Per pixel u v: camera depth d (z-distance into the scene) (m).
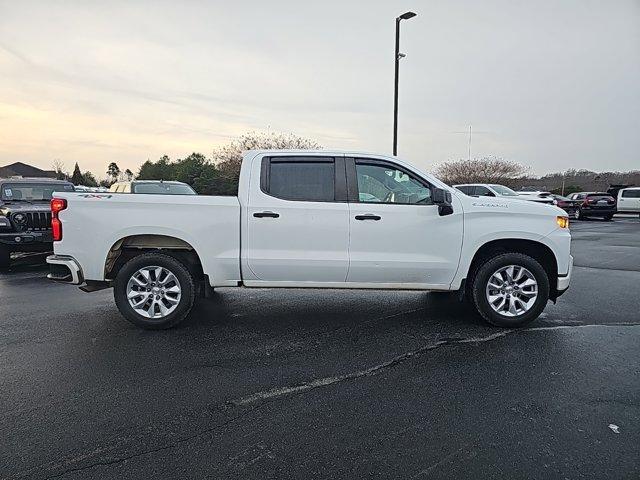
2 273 8.73
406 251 5.03
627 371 3.90
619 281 7.86
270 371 3.91
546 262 5.29
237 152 32.41
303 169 5.07
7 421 3.07
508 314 5.09
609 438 2.87
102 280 4.98
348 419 3.12
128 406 3.29
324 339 4.73
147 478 2.49
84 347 4.48
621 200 27.92
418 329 5.05
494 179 37.94
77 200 4.88
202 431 2.97
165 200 4.93
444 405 3.31
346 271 5.03
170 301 5.04
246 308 5.93
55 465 2.60
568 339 4.71
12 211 8.80
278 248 5.00
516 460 2.65
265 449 2.77
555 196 29.41
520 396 3.45
